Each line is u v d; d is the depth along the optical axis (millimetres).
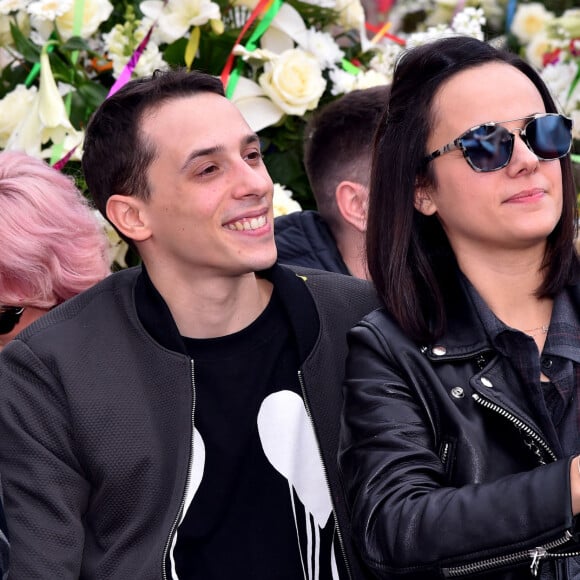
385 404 3129
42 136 4742
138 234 3688
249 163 3639
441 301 3215
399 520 2867
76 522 3516
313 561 3541
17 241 3908
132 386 3582
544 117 3061
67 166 4848
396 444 3049
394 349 3207
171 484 3498
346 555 3518
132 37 4902
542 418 3066
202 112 3596
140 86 3691
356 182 4844
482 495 2775
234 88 4996
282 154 5305
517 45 6090
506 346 3137
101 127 3729
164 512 3484
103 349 3631
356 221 4871
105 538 3549
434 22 6734
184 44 5023
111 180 3715
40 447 3545
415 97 3242
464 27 5340
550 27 5957
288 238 4957
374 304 3832
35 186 3998
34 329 3697
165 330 3615
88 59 5180
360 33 5539
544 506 2689
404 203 3262
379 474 3008
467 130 3105
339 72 5246
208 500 3525
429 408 3137
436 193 3219
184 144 3551
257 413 3607
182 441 3518
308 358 3648
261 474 3578
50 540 3471
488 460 3059
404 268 3254
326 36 5176
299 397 3648
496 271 3230
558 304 3205
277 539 3535
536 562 2752
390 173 3293
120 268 4934
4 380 3625
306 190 5426
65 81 4965
